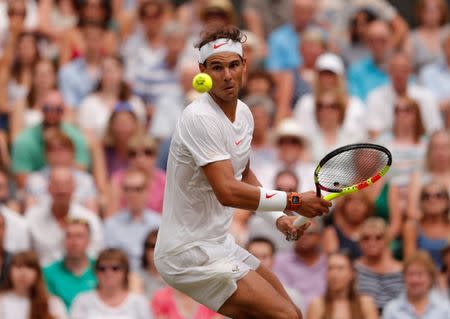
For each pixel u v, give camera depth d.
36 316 30.61
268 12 48.59
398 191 35.78
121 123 37.25
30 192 35.47
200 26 43.38
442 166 35.88
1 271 31.67
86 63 41.94
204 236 20.03
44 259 33.28
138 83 41.97
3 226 31.88
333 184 19.80
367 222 32.22
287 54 43.03
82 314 30.56
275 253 32.66
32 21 44.88
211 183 19.36
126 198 33.81
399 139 36.91
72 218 32.44
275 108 41.06
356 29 44.09
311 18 43.59
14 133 38.97
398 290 31.83
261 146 36.75
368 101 39.75
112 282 30.56
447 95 42.44
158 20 42.59
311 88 41.16
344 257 30.80
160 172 36.00
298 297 31.48
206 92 19.73
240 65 19.53
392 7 51.44
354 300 30.66
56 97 36.81
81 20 44.28
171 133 40.00
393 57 40.06
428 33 44.97
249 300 19.95
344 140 37.84
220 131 19.42
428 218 34.06
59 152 35.50
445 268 32.34
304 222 20.44
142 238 33.66
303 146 36.81
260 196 19.36
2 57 40.25
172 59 41.78
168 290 30.81
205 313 30.56
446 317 30.61
